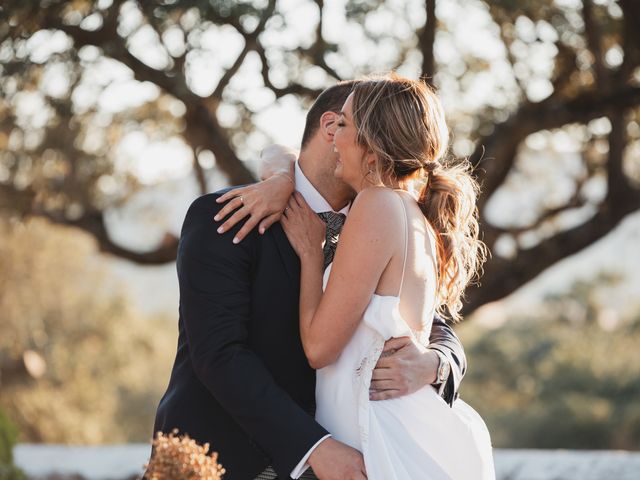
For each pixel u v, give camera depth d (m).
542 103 7.20
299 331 2.46
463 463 2.38
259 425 2.29
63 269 18.12
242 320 2.38
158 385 25.22
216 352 2.32
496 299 7.81
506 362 33.41
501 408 31.03
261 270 2.43
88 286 19.61
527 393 32.50
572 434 28.09
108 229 8.48
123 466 6.70
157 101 8.06
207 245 2.40
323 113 2.58
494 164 7.29
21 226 8.25
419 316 2.42
